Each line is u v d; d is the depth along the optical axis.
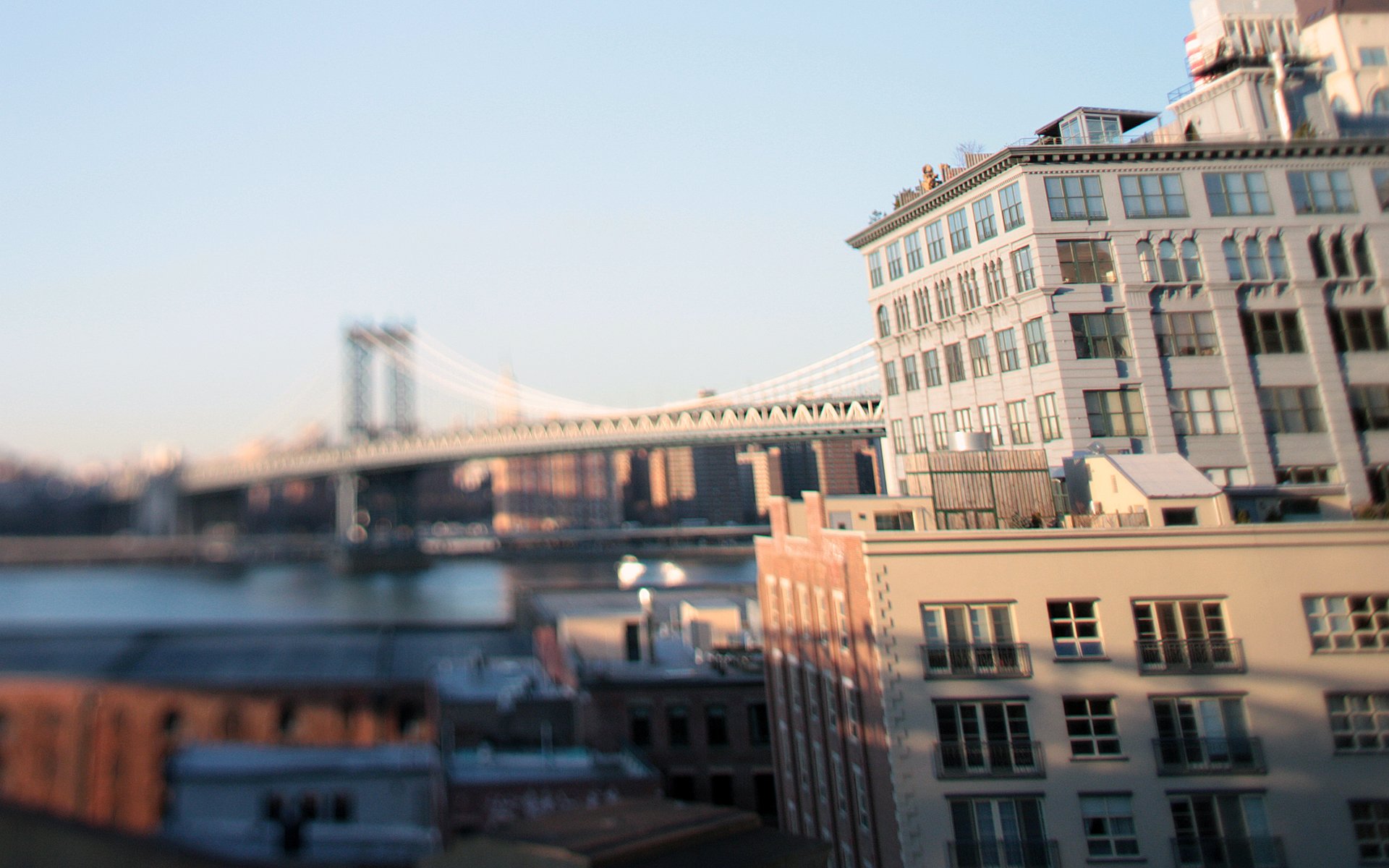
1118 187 43.66
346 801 42.09
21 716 67.31
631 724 48.22
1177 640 27.72
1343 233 44.00
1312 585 28.17
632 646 55.12
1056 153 43.16
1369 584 28.09
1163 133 48.25
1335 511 40.69
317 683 66.75
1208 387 41.78
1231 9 50.81
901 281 53.69
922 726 27.36
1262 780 26.53
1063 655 27.78
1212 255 43.06
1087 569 28.34
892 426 54.69
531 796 35.47
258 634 78.75
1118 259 42.66
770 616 45.31
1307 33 51.66
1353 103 49.38
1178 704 27.33
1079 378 41.19
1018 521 32.06
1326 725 27.09
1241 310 42.94
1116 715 27.25
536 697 49.00
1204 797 26.56
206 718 66.75
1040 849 26.20
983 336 46.69
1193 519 31.47
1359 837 26.17
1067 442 40.59
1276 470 41.28
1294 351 42.78
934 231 50.69
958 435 37.31
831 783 34.78
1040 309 42.41
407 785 42.72
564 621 55.16
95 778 65.50
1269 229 43.56
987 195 46.12
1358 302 43.72
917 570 28.53
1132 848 26.31
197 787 41.34
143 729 66.94
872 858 29.81
